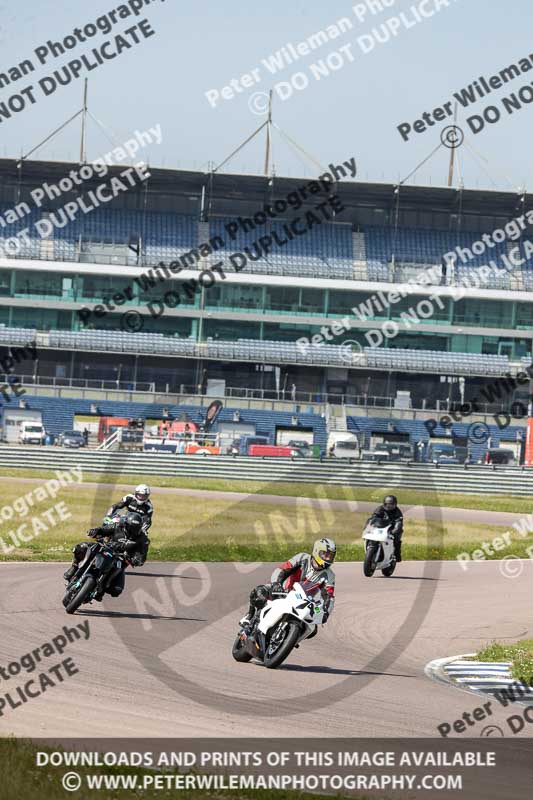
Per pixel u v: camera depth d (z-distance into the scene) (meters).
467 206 160.88
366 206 161.88
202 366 146.38
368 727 18.08
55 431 138.12
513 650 27.94
